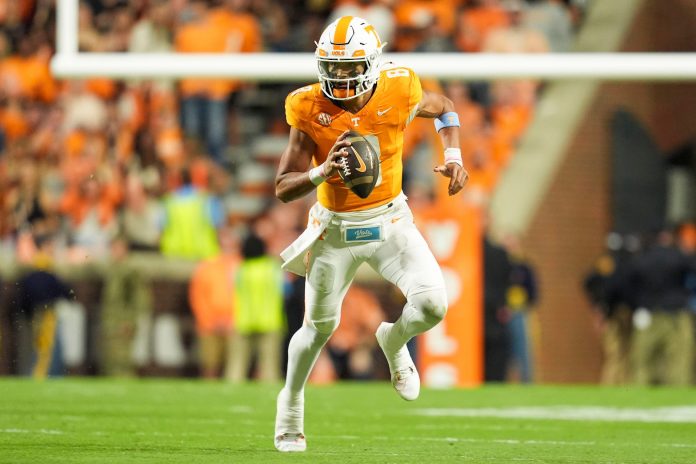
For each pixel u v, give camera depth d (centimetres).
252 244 4431
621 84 5759
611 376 4850
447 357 4000
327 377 4625
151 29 4222
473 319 3984
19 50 5719
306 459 1888
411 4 4325
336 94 1845
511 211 5359
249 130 5544
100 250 5088
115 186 5275
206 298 4619
